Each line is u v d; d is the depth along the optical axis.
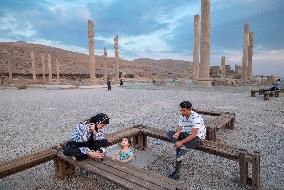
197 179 4.64
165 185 3.25
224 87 28.22
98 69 90.50
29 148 6.78
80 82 47.72
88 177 4.74
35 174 4.99
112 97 20.25
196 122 4.66
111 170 3.76
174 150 6.30
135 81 55.66
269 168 5.15
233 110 12.30
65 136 7.98
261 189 4.25
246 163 4.28
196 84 29.33
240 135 7.64
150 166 5.26
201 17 26.22
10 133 8.48
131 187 3.21
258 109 12.62
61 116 11.65
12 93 26.98
